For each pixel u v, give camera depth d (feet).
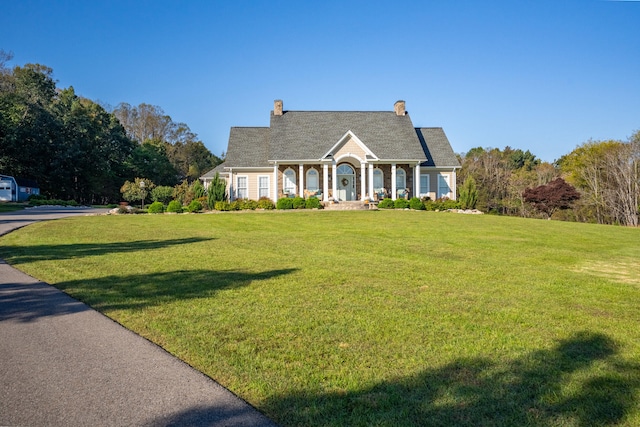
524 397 11.25
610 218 142.41
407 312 19.13
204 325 17.28
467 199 96.12
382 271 29.27
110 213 97.45
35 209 130.52
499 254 38.58
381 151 97.86
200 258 34.83
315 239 48.39
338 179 101.35
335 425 9.93
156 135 273.54
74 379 12.41
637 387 11.84
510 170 197.77
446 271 29.55
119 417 10.32
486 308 19.95
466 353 14.29
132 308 19.81
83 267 30.63
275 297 21.88
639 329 17.02
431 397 11.25
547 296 22.61
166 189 179.01
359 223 66.13
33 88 184.85
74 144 185.47
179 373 12.83
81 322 17.81
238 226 63.46
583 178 153.58
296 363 13.50
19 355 14.25
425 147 109.19
